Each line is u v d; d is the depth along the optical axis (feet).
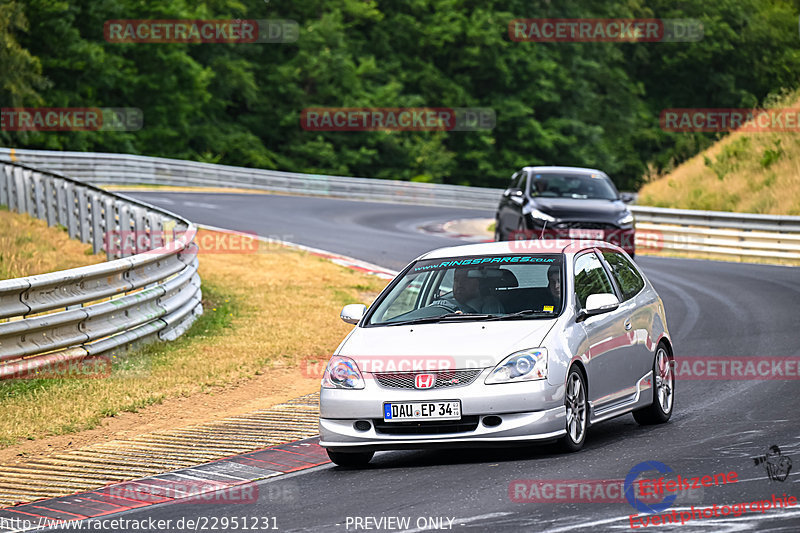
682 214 324.19
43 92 634.43
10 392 133.08
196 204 423.23
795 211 351.25
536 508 77.56
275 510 84.17
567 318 102.06
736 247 306.76
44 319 140.56
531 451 101.24
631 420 120.57
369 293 227.61
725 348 162.50
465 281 109.60
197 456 107.24
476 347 96.68
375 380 97.45
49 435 118.42
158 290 170.19
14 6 564.71
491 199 648.79
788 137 411.75
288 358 164.14
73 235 257.55
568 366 97.76
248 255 273.75
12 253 225.97
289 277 241.96
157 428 122.31
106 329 152.66
